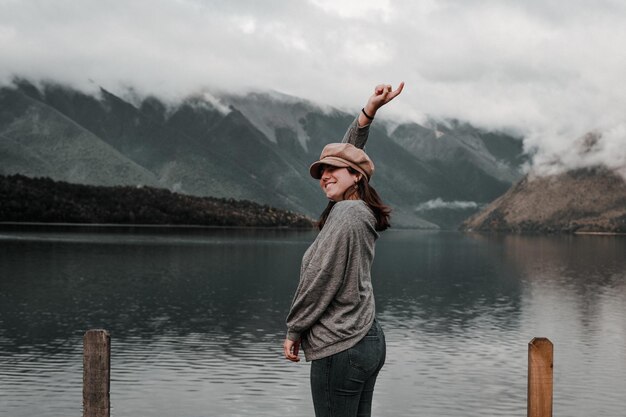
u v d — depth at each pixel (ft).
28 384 87.40
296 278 267.80
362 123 19.01
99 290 217.56
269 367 98.99
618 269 360.89
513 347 120.16
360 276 16.98
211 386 87.15
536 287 254.47
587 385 91.71
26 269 287.07
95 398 16.51
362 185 18.22
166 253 403.95
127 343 120.78
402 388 88.22
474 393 85.97
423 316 166.81
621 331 144.15
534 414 16.66
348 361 16.81
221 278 265.54
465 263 405.80
